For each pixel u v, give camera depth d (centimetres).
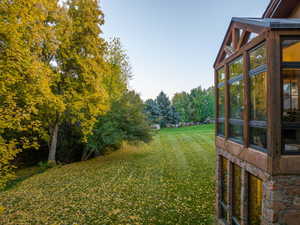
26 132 1216
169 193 793
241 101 399
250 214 370
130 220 594
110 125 1356
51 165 1258
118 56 1585
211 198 730
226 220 499
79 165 1309
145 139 1488
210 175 1013
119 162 1366
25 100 773
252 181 363
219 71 554
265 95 298
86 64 1152
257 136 327
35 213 647
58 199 760
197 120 4491
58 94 1156
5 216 630
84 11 1134
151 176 1034
